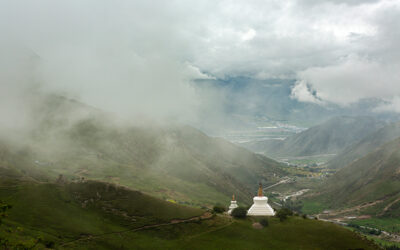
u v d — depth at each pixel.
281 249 142.75
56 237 133.38
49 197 162.00
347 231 154.25
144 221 156.50
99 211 159.88
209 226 157.75
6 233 119.69
